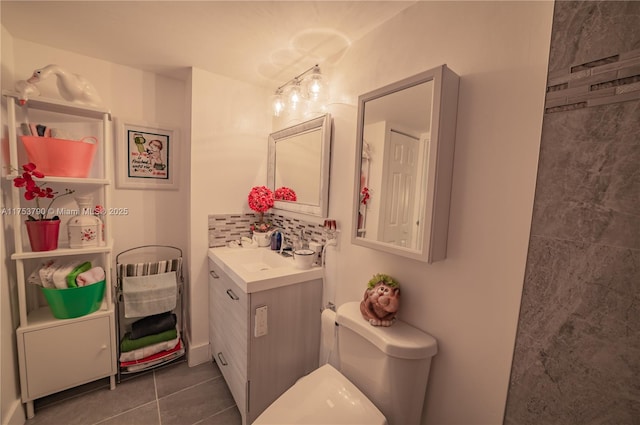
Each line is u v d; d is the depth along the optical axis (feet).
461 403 3.12
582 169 2.16
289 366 4.77
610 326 2.06
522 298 2.53
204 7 3.81
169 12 3.95
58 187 5.28
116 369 5.31
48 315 4.88
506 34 2.68
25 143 4.27
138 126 5.97
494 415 2.84
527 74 2.55
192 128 5.88
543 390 2.42
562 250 2.28
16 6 3.85
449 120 2.98
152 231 6.34
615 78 2.00
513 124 2.64
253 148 6.77
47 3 3.78
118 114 5.75
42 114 4.97
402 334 3.35
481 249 2.89
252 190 6.51
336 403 3.26
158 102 6.18
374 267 4.11
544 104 2.35
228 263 5.16
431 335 3.37
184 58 5.37
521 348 2.55
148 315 5.74
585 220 2.16
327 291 5.00
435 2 3.30
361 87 4.35
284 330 4.62
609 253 2.05
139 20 4.16
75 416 4.66
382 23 4.00
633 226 1.95
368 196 3.78
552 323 2.35
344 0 3.55
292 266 5.09
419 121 3.11
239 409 4.61
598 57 2.07
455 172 3.10
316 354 5.14
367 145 3.80
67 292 4.65
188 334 6.59
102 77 5.52
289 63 5.43
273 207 6.91
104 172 4.98
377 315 3.54
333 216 4.90
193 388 5.44
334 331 4.08
